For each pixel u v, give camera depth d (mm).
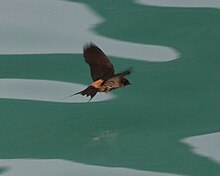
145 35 14219
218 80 13117
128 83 8008
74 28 14312
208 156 11508
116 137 11883
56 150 11656
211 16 14688
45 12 14703
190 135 11898
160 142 11758
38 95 12852
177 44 14023
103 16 14688
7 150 11680
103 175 11102
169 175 11125
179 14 14766
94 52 8031
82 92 7941
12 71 13414
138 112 12398
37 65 13531
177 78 13172
